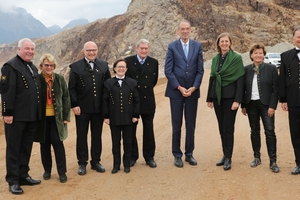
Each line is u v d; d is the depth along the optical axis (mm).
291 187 5184
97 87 6148
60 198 4980
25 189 5352
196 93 6590
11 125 5223
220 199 4852
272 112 5988
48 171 5883
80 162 6184
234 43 63625
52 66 5535
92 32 94250
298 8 67000
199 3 72500
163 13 76125
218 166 6379
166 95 6723
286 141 7941
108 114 6102
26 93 5238
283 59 5840
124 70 6117
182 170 6211
